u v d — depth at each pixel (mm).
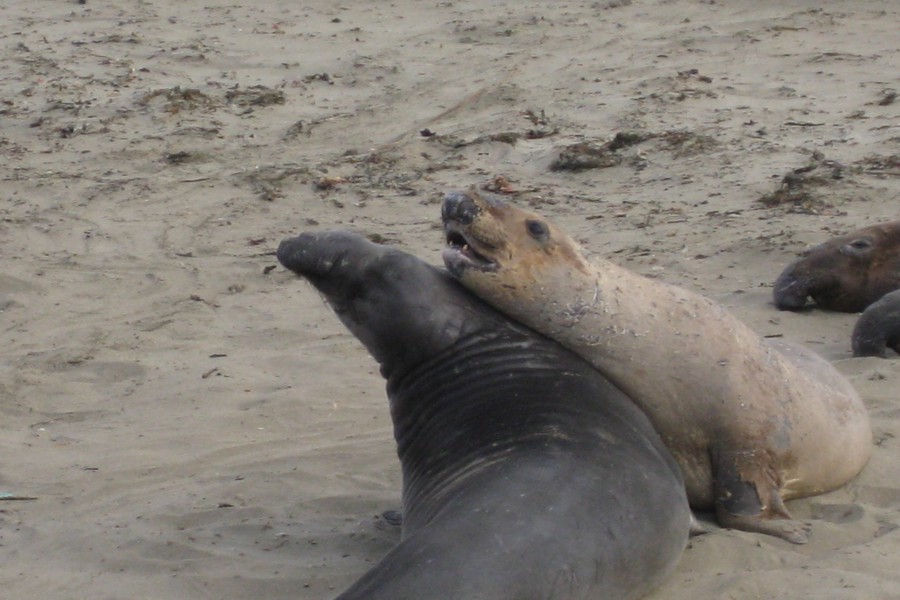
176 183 45625
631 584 15859
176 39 65562
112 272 37281
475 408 17656
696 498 19469
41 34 67625
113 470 23875
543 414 17188
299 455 23750
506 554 14523
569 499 15406
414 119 52031
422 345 18266
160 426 26125
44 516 21906
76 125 52125
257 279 36000
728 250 34969
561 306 18609
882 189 38469
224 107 54469
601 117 49594
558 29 63438
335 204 42438
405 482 18094
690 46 58594
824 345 28625
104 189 45188
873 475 20719
